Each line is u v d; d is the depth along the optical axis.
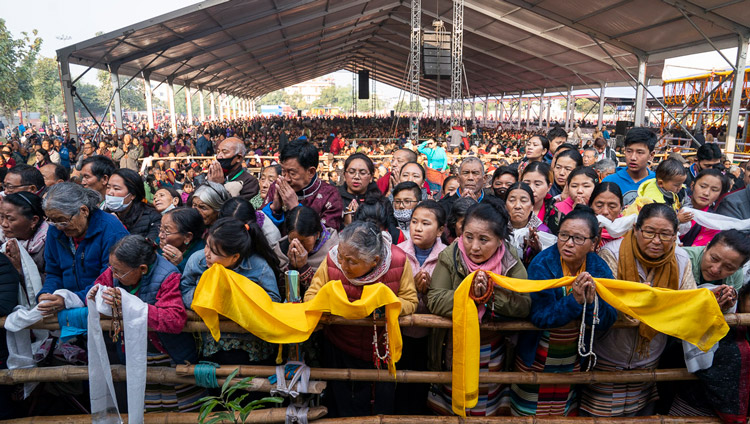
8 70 36.19
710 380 2.23
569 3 12.69
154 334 2.25
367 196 3.65
